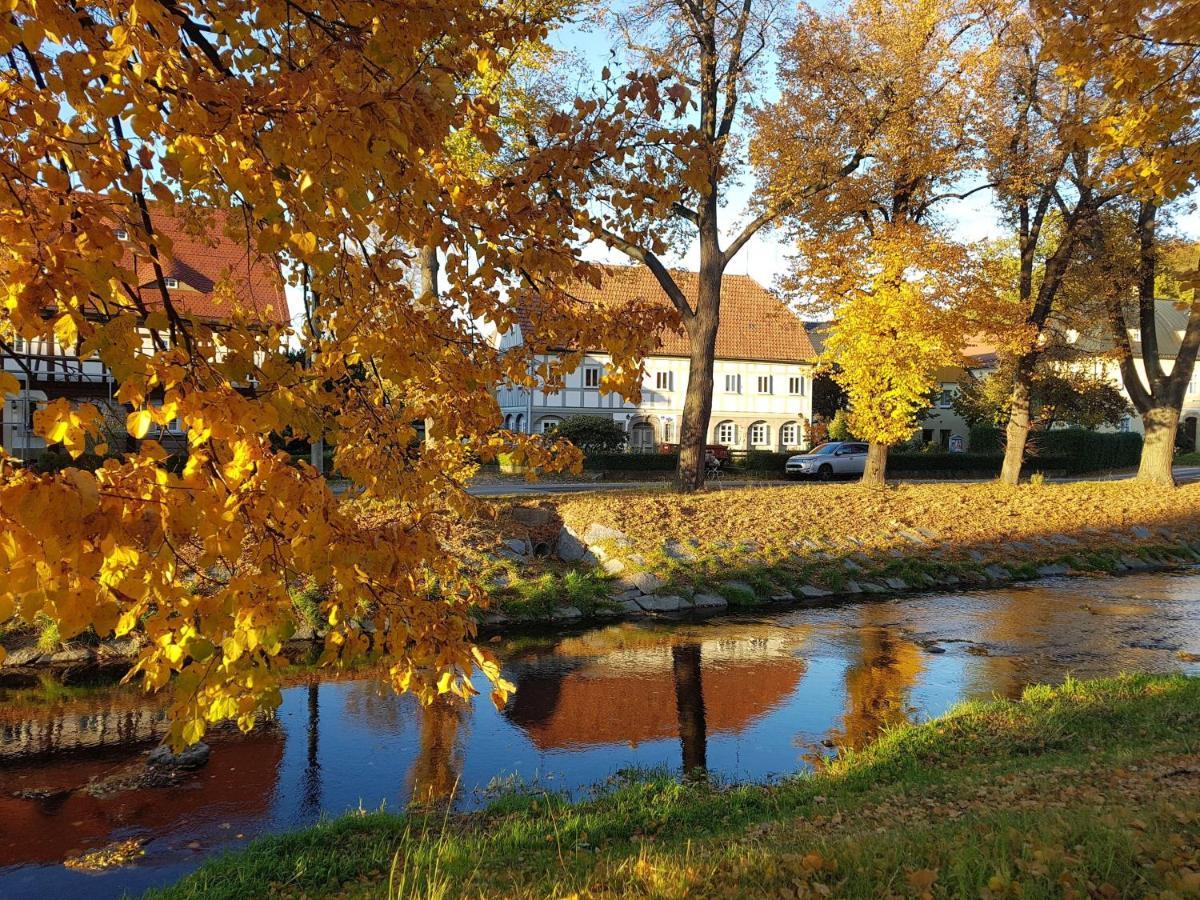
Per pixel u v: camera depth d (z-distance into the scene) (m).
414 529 3.32
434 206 3.53
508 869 5.15
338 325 3.69
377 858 5.59
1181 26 6.30
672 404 46.84
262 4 2.92
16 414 15.02
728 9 18.39
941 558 18.25
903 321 20.52
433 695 3.52
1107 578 18.30
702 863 4.64
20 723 8.91
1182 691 8.55
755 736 8.71
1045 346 25.06
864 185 20.89
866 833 4.99
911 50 19.05
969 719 8.24
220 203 3.27
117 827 6.50
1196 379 58.59
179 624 2.58
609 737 8.66
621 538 16.58
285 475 2.67
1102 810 4.92
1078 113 18.64
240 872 5.36
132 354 2.32
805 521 19.11
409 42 3.05
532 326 4.23
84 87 2.49
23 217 2.32
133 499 2.22
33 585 2.02
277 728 8.80
